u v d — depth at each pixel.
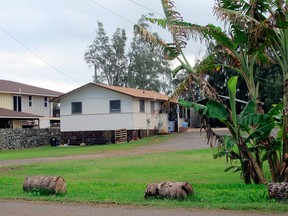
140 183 13.24
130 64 65.38
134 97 37.66
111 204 9.30
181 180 13.80
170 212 8.22
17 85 47.91
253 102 11.47
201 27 11.30
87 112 39.31
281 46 11.04
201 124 11.82
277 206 8.29
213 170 16.22
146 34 12.03
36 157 25.81
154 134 41.22
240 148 11.69
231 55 11.81
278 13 10.39
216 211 8.18
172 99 12.55
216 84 40.34
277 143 11.48
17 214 8.64
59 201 9.87
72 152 29.05
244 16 10.51
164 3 11.64
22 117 39.84
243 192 10.10
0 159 25.09
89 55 65.94
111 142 38.16
